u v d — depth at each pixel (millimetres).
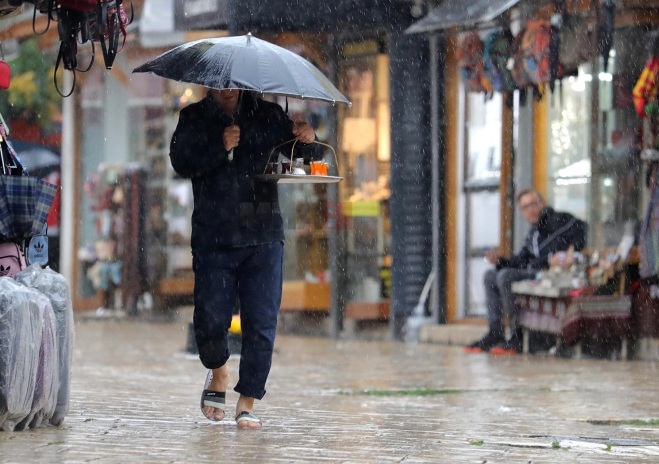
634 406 25750
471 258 48594
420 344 47719
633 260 40375
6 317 18641
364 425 21312
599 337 39938
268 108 20531
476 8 40344
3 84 22031
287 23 50469
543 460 17250
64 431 19297
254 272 20266
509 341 42781
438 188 48938
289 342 49000
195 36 58625
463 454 17641
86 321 64062
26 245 20938
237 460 16594
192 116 20156
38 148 66125
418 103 49344
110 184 68688
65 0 20953
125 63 66625
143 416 21734
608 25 37062
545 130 45531
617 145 42594
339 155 51781
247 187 20156
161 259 67625
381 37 50125
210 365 20500
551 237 42562
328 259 52812
